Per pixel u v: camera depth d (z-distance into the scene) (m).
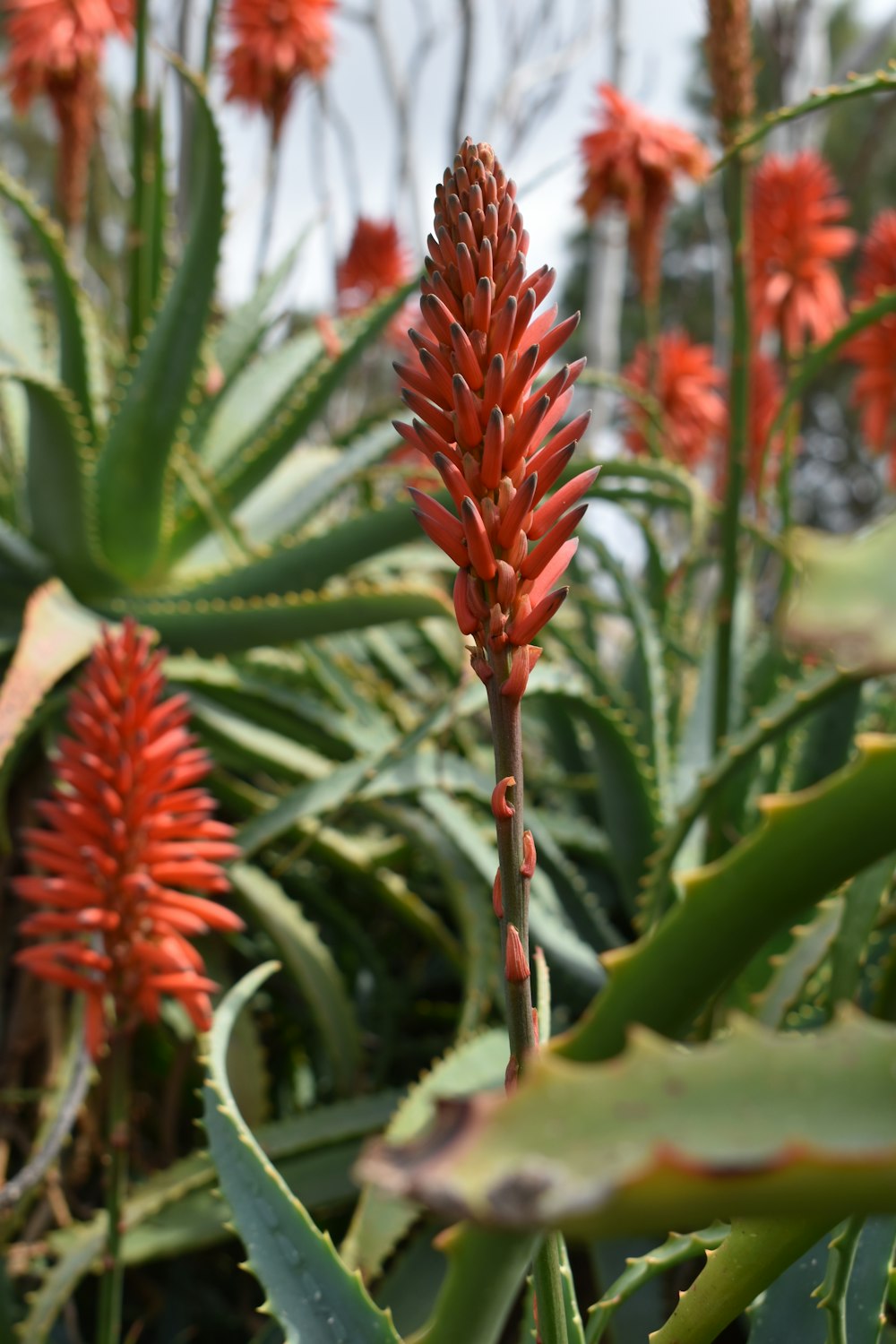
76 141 2.87
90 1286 1.77
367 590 1.98
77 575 2.27
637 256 2.78
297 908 1.93
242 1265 0.94
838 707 1.91
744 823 1.95
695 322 11.58
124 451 2.16
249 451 2.43
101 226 4.18
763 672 2.14
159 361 2.10
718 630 1.84
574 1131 0.62
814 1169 0.60
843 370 9.05
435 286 0.84
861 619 0.62
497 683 0.80
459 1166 0.61
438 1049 2.06
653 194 2.78
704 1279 0.88
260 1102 1.80
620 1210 0.61
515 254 0.84
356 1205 1.71
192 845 1.27
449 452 0.81
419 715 2.51
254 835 1.82
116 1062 1.21
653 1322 1.37
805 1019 1.33
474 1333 0.77
